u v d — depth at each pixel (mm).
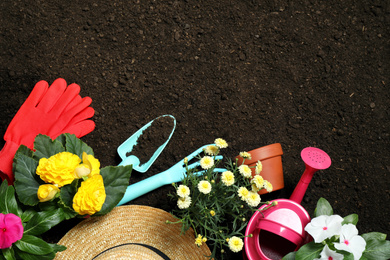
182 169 1553
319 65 1839
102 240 1399
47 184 1185
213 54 1825
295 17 1896
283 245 1417
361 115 1771
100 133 1678
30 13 1798
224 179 1203
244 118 1745
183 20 1862
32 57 1736
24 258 1174
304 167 1699
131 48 1806
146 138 1634
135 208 1420
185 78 1783
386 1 1897
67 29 1802
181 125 1715
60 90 1603
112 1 1862
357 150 1725
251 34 1865
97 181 1188
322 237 1162
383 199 1653
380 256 1232
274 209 1352
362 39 1885
